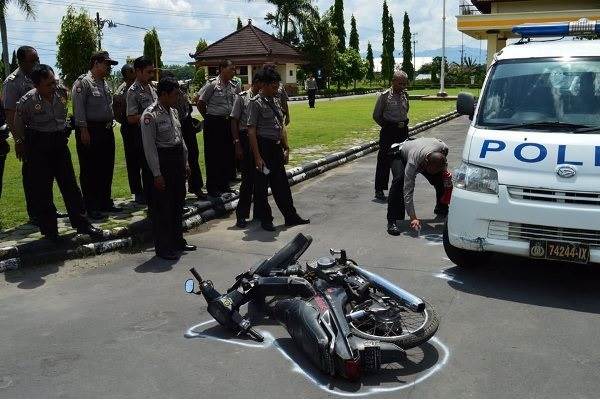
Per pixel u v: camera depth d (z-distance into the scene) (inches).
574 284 214.8
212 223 313.4
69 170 254.2
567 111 219.0
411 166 256.7
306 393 145.6
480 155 212.8
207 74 1808.6
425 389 146.3
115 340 176.1
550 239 197.8
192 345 172.4
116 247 264.2
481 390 145.3
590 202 191.9
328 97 1766.7
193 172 329.7
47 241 248.7
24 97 240.1
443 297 204.5
